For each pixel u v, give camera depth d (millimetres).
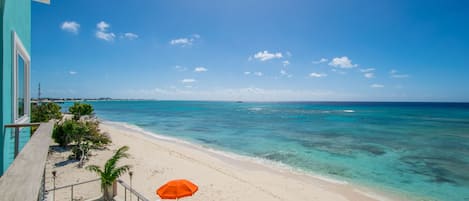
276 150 21859
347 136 29844
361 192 12242
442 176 14922
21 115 5234
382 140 27062
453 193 12352
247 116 63750
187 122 47688
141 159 16453
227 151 21281
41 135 3244
